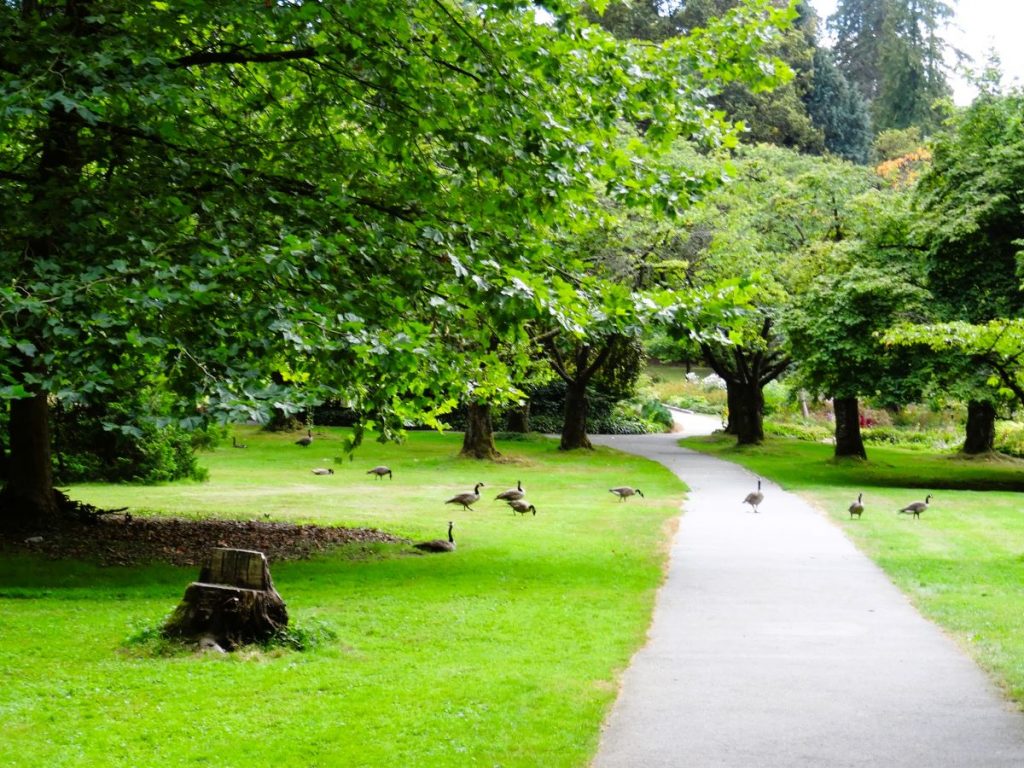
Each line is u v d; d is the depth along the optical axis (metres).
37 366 10.32
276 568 14.68
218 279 9.72
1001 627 10.88
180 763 6.52
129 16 12.05
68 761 6.54
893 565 15.02
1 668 8.70
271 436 43.47
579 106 13.09
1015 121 27.80
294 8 11.71
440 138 13.27
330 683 8.39
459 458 35.25
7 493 16.58
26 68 10.42
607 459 36.69
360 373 12.13
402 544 17.20
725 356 44.47
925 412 55.53
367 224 12.21
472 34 12.35
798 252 36.97
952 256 28.09
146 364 10.33
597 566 15.09
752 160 39.78
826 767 6.76
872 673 9.16
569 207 13.85
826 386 30.08
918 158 55.19
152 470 27.78
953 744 7.25
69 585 13.11
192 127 13.00
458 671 8.89
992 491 27.92
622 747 7.12
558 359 38.97
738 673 9.14
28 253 10.59
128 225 10.69
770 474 31.70
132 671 8.64
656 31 59.75
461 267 10.20
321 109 13.38
